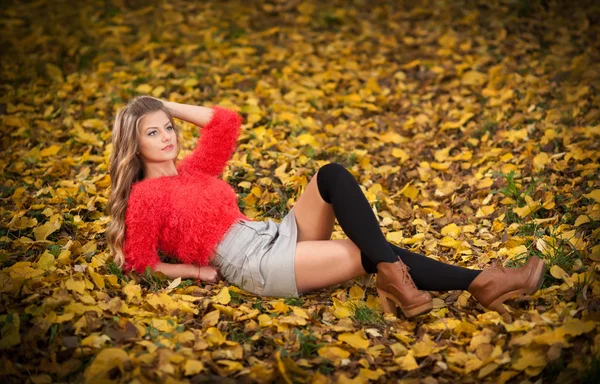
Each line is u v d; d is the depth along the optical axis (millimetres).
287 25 7316
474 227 3930
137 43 6770
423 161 4820
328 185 3115
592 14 6852
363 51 6746
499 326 2973
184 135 5086
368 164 4762
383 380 2719
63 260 3418
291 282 3166
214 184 3344
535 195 4105
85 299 3057
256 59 6477
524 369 2688
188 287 3295
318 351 2848
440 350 2867
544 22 6832
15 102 5730
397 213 4168
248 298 3307
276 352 2781
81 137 5035
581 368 2641
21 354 2805
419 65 6340
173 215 3205
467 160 4762
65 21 7297
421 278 3115
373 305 3262
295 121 5246
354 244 3158
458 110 5531
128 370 2668
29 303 3041
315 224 3254
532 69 5992
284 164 4535
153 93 5691
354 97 5719
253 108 5398
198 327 3064
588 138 4680
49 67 6195
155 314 3055
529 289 3031
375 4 7766
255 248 3223
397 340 2990
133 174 3301
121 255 3312
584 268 3291
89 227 3865
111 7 7648
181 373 2691
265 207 4195
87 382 2625
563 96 5406
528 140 4812
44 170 4621
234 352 2838
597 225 3621
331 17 7383
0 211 4055
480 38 6703
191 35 6984
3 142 5070
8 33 7016
